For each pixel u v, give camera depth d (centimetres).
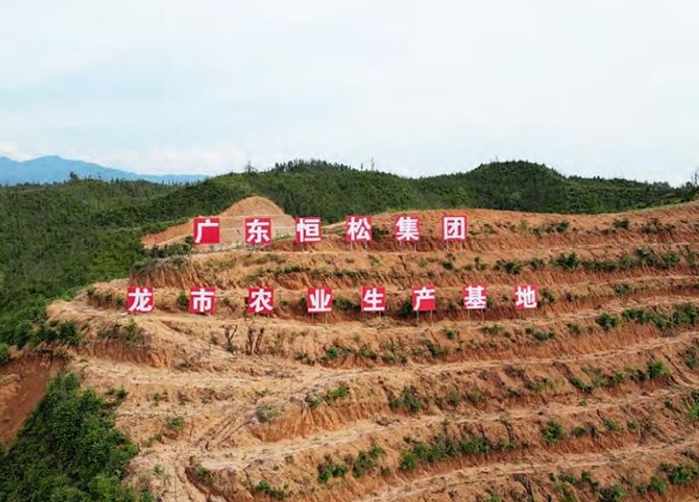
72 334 4381
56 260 8800
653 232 5738
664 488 4066
